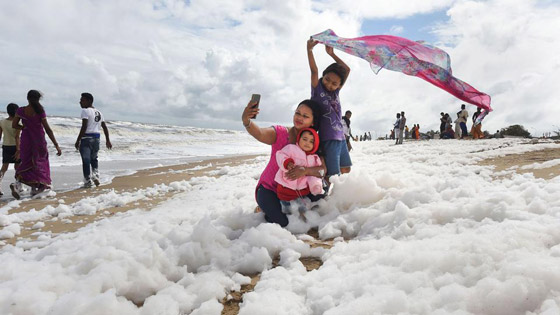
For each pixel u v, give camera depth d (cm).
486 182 410
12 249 313
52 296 191
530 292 147
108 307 174
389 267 194
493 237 201
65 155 1349
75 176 912
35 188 654
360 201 349
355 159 919
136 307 188
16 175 640
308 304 178
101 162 1267
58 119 2883
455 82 388
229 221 335
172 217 375
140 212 463
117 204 530
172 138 3147
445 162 706
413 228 256
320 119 361
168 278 226
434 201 309
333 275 204
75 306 172
